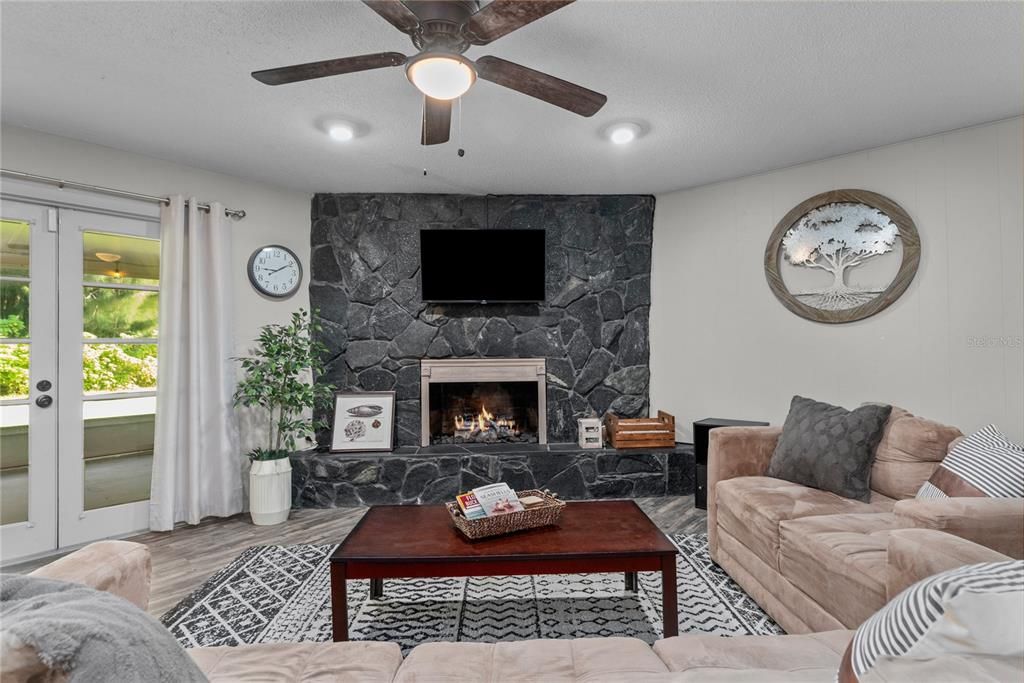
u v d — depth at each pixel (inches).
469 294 165.8
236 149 131.4
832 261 140.7
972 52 90.9
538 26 83.4
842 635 51.9
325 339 166.2
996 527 62.8
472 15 66.4
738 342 157.2
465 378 169.3
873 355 135.4
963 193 122.8
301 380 163.8
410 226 169.9
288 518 142.0
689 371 166.6
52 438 121.6
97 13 79.3
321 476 151.6
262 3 77.5
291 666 47.8
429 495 153.2
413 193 169.5
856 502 92.3
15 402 117.8
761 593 89.0
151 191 136.0
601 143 130.0
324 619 88.7
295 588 100.2
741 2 77.7
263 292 155.7
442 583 102.7
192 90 102.4
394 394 167.6
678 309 168.9
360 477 152.3
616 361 172.7
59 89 101.6
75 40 85.9
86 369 128.0
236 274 151.9
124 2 76.8
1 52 89.0
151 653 29.3
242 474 150.3
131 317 135.9
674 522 135.2
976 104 110.7
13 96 104.2
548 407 171.2
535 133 124.0
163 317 134.0
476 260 165.3
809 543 75.9
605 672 45.3
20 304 118.6
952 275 124.3
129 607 33.2
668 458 156.9
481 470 154.3
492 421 178.7
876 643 28.3
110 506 130.2
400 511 94.9
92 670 26.4
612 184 161.8
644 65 95.0
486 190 167.0
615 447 159.6
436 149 133.2
